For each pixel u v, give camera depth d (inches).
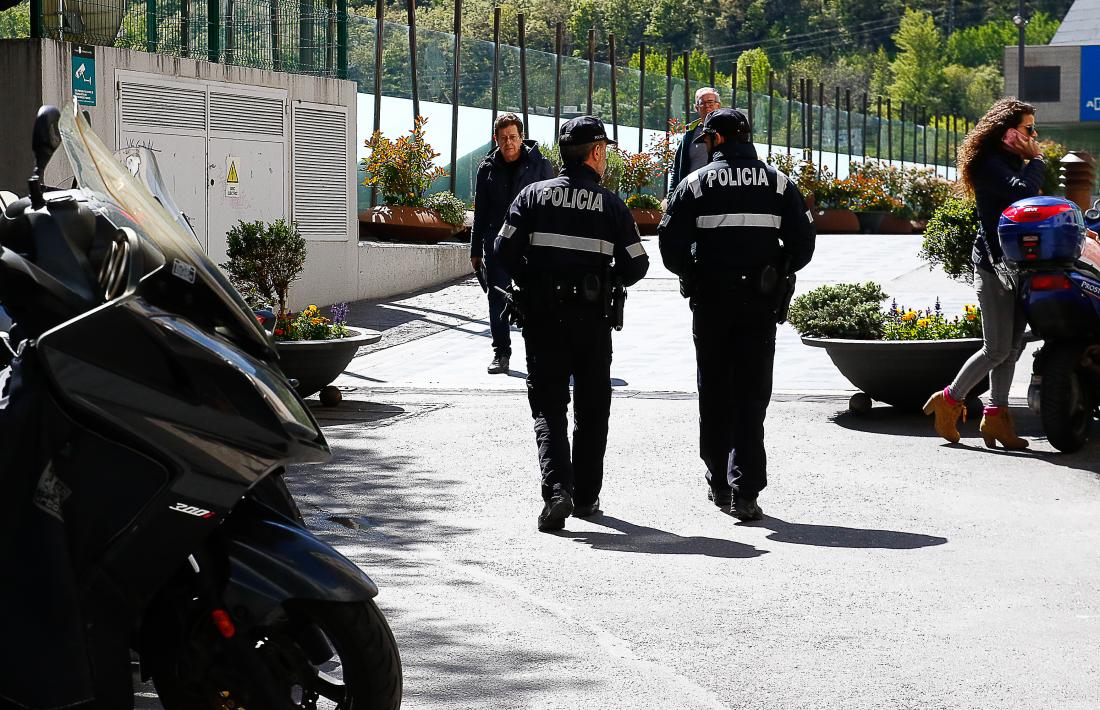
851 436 387.2
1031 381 361.4
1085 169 480.7
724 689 195.5
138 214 161.9
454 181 994.7
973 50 6505.9
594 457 301.0
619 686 196.7
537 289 293.1
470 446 379.6
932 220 460.1
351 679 159.8
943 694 192.9
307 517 300.7
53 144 171.6
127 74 581.9
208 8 643.5
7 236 163.6
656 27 5467.5
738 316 297.0
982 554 268.5
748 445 296.8
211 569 157.9
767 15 6190.9
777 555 269.3
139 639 162.7
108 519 153.7
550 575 255.9
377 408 440.8
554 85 1194.0
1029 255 343.9
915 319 415.2
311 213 697.0
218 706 159.0
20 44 545.3
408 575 255.6
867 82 6107.3
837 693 193.5
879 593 242.7
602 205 293.7
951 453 363.9
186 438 152.2
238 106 645.3
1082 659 207.5
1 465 154.3
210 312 160.4
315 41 709.3
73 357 150.6
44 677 153.2
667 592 244.2
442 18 3390.7
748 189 296.4
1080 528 288.0
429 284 793.6
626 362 531.2
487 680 199.2
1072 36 2578.7
